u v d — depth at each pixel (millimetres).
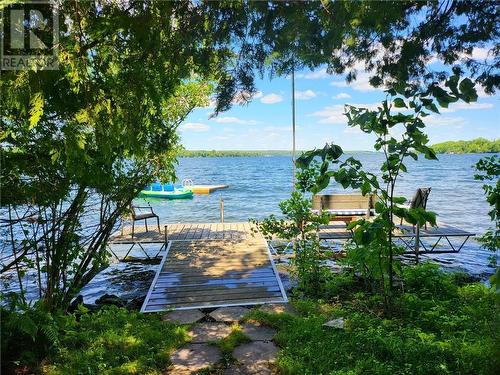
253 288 6398
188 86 6969
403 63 3213
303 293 6078
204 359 3924
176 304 5766
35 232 4691
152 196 24594
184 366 3773
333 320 4637
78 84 2662
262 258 8055
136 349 4035
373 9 2674
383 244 4453
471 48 3037
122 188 5879
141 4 2781
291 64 3199
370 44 3203
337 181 4336
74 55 2518
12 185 4125
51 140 3455
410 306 4875
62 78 2574
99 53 2721
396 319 4516
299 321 4668
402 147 4188
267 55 3125
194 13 2926
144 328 4621
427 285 5809
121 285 7562
